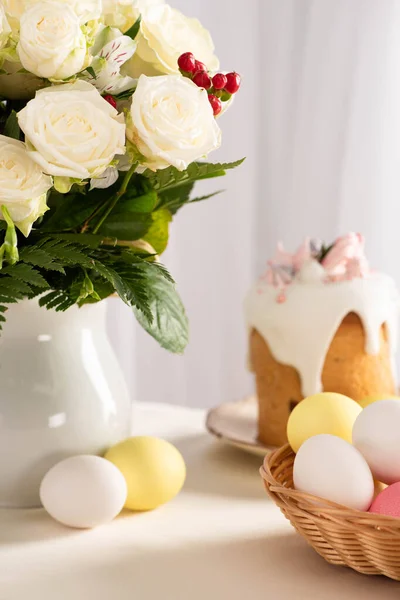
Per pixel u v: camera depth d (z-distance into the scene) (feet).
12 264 2.37
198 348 6.46
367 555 2.24
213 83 2.47
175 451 2.68
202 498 2.74
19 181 2.30
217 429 3.23
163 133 2.34
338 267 3.20
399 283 6.11
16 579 2.29
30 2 2.36
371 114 6.05
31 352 2.62
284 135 6.33
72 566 2.35
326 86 6.12
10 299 2.37
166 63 2.52
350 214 6.16
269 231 6.45
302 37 6.20
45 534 2.51
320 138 6.19
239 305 6.44
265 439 3.19
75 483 2.49
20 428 2.60
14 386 2.61
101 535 2.51
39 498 2.65
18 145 2.35
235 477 2.91
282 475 2.58
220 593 2.24
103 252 2.57
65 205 2.59
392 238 6.11
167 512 2.65
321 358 3.12
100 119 2.33
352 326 3.13
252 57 6.21
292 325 3.13
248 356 3.33
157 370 6.37
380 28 5.96
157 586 2.27
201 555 2.41
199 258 6.36
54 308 2.62
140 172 2.52
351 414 2.64
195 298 6.40
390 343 3.25
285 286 3.21
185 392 6.49
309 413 2.63
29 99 2.48
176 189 2.79
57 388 2.63
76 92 2.33
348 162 6.13
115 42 2.40
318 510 2.25
